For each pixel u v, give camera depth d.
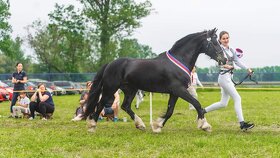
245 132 9.49
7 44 60.84
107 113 12.95
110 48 52.00
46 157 6.73
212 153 6.88
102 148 7.60
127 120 13.09
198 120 9.24
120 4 52.28
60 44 59.94
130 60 9.39
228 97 9.85
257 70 55.69
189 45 9.25
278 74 49.03
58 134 9.09
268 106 19.59
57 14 53.78
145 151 7.15
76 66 59.03
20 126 11.15
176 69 9.04
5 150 7.37
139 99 19.23
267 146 7.36
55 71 63.28
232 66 9.49
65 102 24.92
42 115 13.50
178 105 20.83
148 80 9.11
